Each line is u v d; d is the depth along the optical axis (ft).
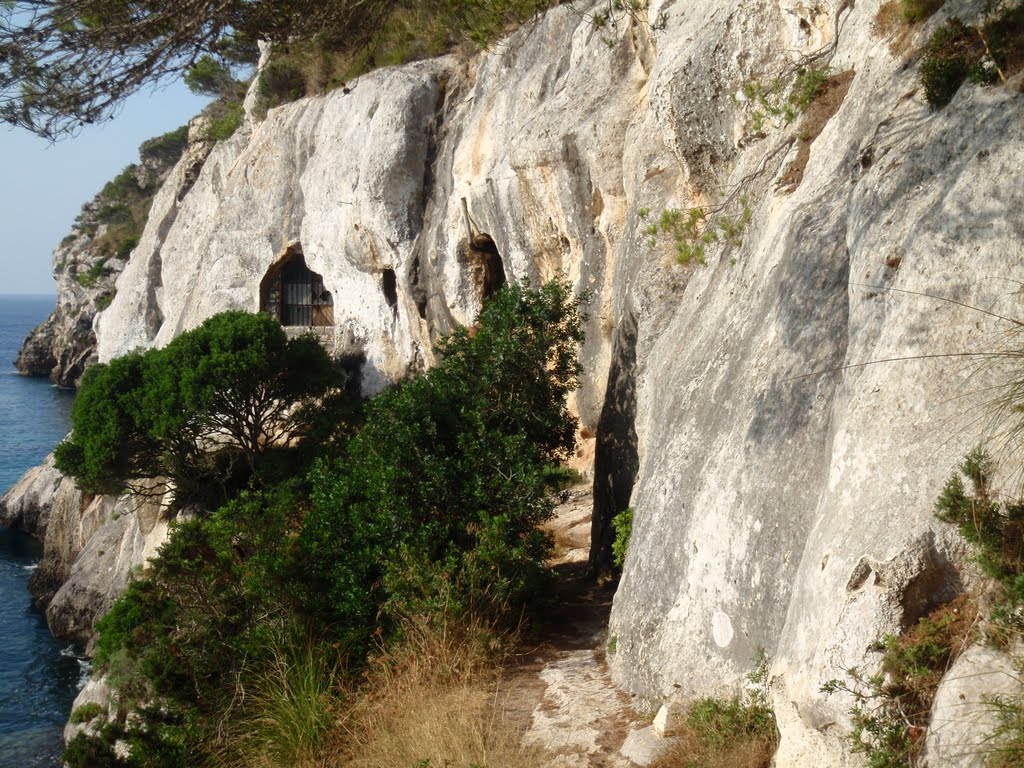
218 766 24.77
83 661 71.41
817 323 18.56
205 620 28.94
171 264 111.65
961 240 15.12
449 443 31.37
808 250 19.65
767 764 16.39
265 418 68.54
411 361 74.95
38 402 217.36
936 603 13.52
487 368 32.32
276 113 94.12
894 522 13.84
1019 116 15.39
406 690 23.82
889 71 20.90
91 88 25.39
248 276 92.73
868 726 13.01
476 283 63.98
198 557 30.76
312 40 30.68
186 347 66.59
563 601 29.99
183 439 65.31
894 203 17.19
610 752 19.33
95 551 78.95
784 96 26.43
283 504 34.60
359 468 31.60
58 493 93.25
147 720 27.63
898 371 15.02
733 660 18.44
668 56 31.53
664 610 20.98
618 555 27.27
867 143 19.52
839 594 14.02
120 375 66.85
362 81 77.77
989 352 13.94
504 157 54.44
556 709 21.71
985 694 11.78
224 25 26.73
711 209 29.40
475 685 23.75
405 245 71.87
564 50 53.57
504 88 59.62
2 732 59.77
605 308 45.39
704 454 20.81
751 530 18.19
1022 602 12.15
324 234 81.92
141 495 67.51
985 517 12.85
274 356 66.64
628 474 30.55
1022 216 14.44
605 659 23.93
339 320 83.66
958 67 17.66
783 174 23.88
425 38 75.77
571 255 49.75
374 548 28.81
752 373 19.90
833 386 17.52
